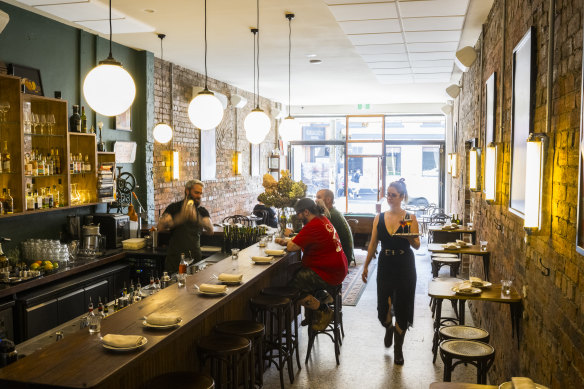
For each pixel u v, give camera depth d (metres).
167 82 9.19
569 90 2.47
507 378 4.09
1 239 5.02
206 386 2.81
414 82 11.52
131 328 2.93
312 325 5.13
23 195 5.13
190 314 3.18
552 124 2.80
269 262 4.77
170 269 5.74
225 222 10.85
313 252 4.98
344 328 6.18
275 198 6.09
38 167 5.55
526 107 3.36
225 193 12.02
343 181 17.34
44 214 6.06
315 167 17.55
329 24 6.77
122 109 3.15
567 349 2.41
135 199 8.11
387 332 5.41
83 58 6.85
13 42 5.67
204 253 6.39
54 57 6.31
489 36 5.82
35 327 4.83
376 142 16.91
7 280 4.78
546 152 2.74
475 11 5.74
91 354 2.54
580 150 2.18
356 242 11.52
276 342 4.93
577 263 2.27
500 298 3.77
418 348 5.52
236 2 5.76
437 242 9.41
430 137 16.67
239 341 3.50
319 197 5.74
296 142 17.56
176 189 9.53
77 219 6.38
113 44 7.55
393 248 4.97
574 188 2.35
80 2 5.58
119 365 2.40
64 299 5.18
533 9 3.37
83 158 6.41
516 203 3.69
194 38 7.48
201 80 10.64
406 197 4.99
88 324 2.89
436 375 4.79
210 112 4.69
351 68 10.12
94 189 6.40
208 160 10.93
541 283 3.00
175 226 5.77
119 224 6.60
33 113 5.79
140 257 6.29
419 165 16.81
